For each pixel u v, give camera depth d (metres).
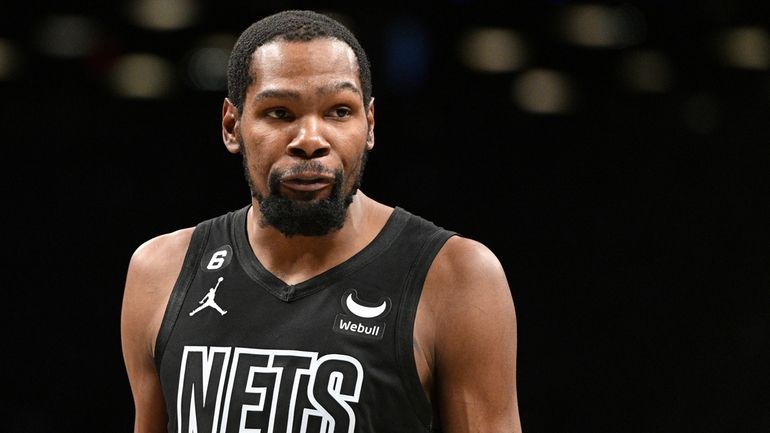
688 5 18.88
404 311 7.05
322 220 6.99
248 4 18.34
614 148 18.92
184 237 7.80
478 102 18.67
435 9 18.50
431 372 7.12
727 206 18.97
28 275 18.39
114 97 18.52
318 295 7.18
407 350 6.97
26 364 18.30
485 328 7.12
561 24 18.83
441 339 7.11
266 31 7.12
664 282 18.89
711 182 19.05
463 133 18.66
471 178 18.62
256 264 7.40
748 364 18.64
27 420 18.25
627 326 18.77
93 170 18.48
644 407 18.50
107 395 18.36
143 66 18.45
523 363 18.72
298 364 6.99
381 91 18.33
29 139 18.50
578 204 18.89
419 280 7.16
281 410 6.93
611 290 18.80
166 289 7.62
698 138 19.08
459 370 7.14
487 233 18.66
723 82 19.00
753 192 18.92
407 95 18.47
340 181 6.93
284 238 7.29
